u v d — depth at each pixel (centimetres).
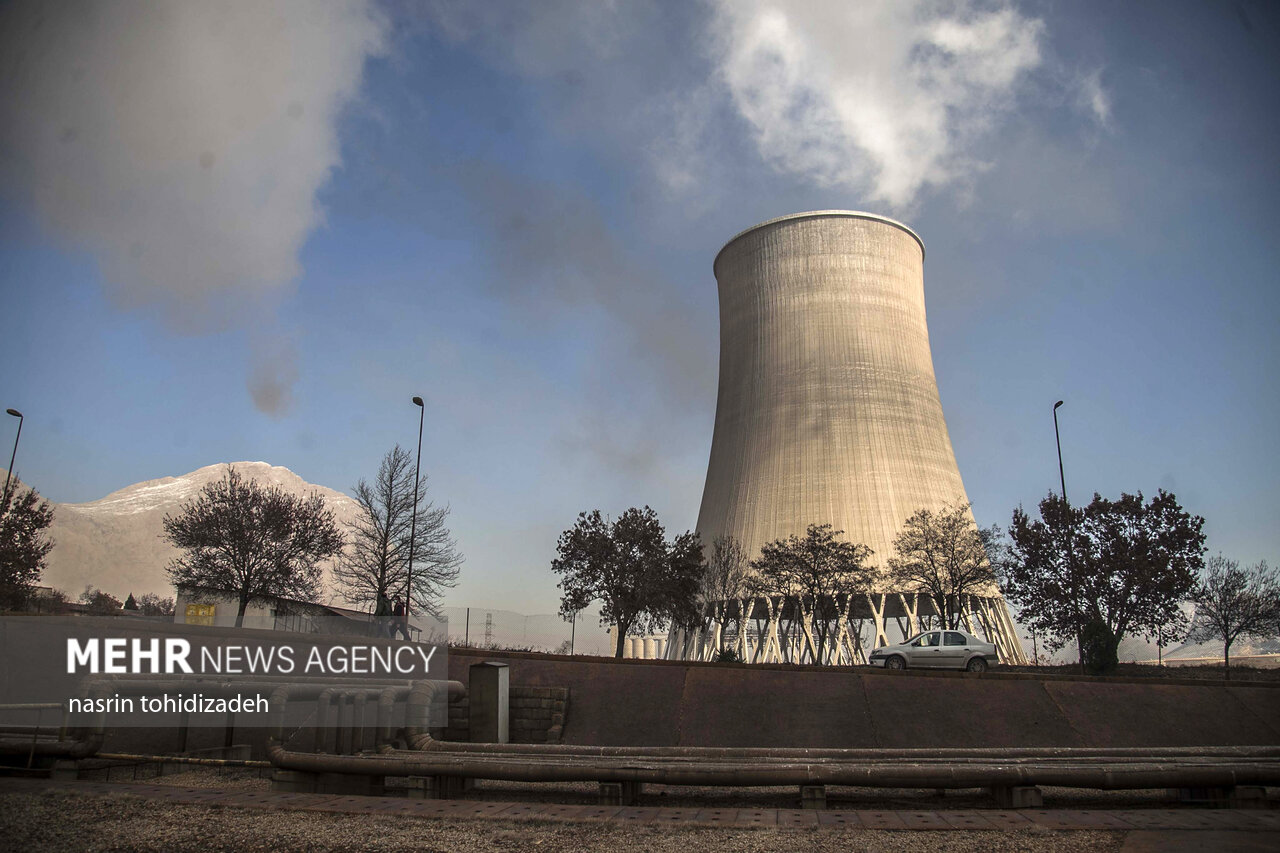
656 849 772
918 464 5159
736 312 5834
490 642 3394
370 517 3806
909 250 5716
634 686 1777
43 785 1062
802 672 1797
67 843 804
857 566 4553
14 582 3553
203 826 859
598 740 1634
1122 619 3341
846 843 782
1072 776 1010
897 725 1623
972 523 4781
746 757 1191
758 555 5147
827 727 1628
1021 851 749
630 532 3778
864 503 5000
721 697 1730
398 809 926
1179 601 3347
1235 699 1670
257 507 4003
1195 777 1014
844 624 5403
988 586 4675
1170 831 805
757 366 5562
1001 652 5538
